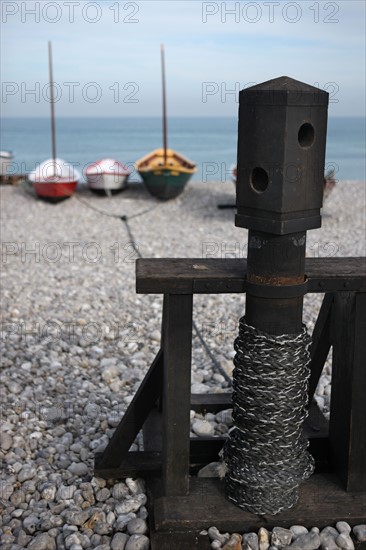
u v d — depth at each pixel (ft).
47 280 31.71
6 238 45.91
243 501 10.84
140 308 25.91
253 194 9.95
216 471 12.20
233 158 148.05
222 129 311.47
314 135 9.73
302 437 11.25
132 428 12.41
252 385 10.62
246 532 10.79
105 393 17.42
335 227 49.70
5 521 11.88
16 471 13.47
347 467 11.35
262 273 10.24
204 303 26.32
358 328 10.91
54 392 17.46
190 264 11.26
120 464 12.60
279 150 9.49
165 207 59.62
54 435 15.14
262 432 10.68
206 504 11.05
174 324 10.63
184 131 299.38
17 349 20.62
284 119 9.37
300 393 10.75
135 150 191.21
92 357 20.11
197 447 12.88
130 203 61.46
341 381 11.57
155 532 10.75
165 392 10.93
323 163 10.00
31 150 198.70
